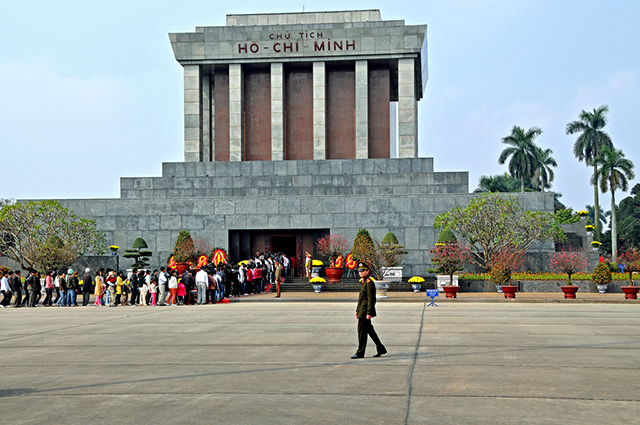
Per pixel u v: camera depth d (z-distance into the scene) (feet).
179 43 171.83
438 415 26.94
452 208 145.38
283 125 172.14
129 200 152.97
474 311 83.25
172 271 103.19
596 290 123.85
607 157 234.99
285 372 37.63
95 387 33.81
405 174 160.35
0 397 31.58
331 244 141.18
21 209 135.13
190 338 55.21
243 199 151.43
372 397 30.50
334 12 183.62
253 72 178.91
